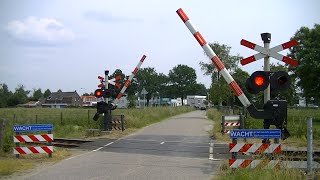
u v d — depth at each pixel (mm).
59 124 29891
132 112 38219
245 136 10227
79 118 33688
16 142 13227
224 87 48438
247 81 10523
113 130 25016
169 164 12422
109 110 24250
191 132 25266
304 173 9562
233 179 9211
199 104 105875
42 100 147625
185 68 138500
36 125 13375
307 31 48875
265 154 10258
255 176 8773
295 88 51094
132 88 126250
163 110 50344
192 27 12273
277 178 8633
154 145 17938
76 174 10516
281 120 10945
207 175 10477
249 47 11242
